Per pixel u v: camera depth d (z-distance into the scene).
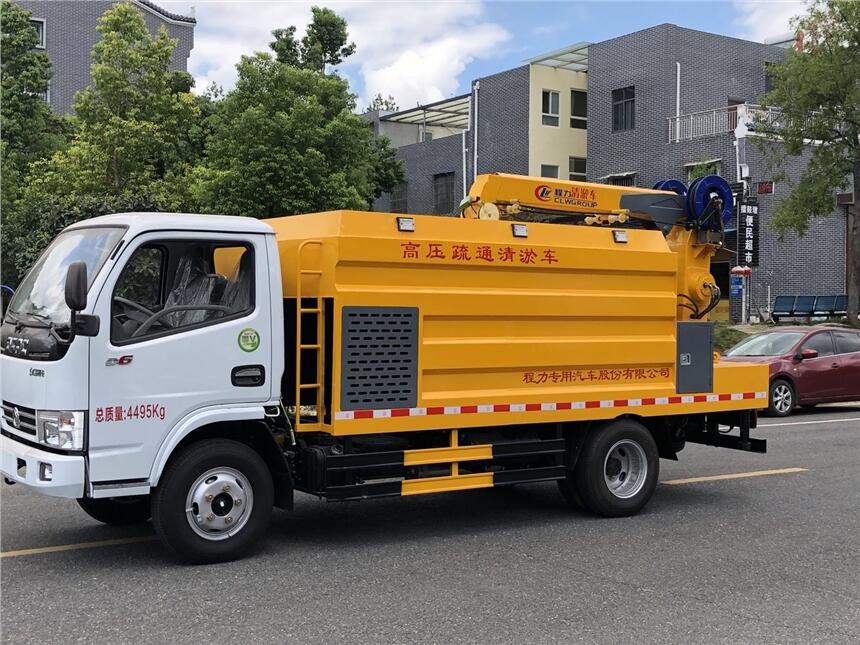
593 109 38.03
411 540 7.09
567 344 7.65
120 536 7.02
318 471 6.53
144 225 6.03
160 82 25.06
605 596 5.66
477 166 41.56
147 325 5.99
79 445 5.73
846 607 5.49
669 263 8.29
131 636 4.86
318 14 27.92
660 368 8.28
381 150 36.44
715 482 9.70
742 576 6.14
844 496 8.95
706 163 31.89
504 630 5.01
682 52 35.22
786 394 15.94
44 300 6.19
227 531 6.30
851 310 27.80
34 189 23.53
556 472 7.72
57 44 37.03
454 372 7.12
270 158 22.91
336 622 5.11
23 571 6.06
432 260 6.94
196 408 6.14
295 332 6.71
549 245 7.55
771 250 32.41
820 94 25.39
